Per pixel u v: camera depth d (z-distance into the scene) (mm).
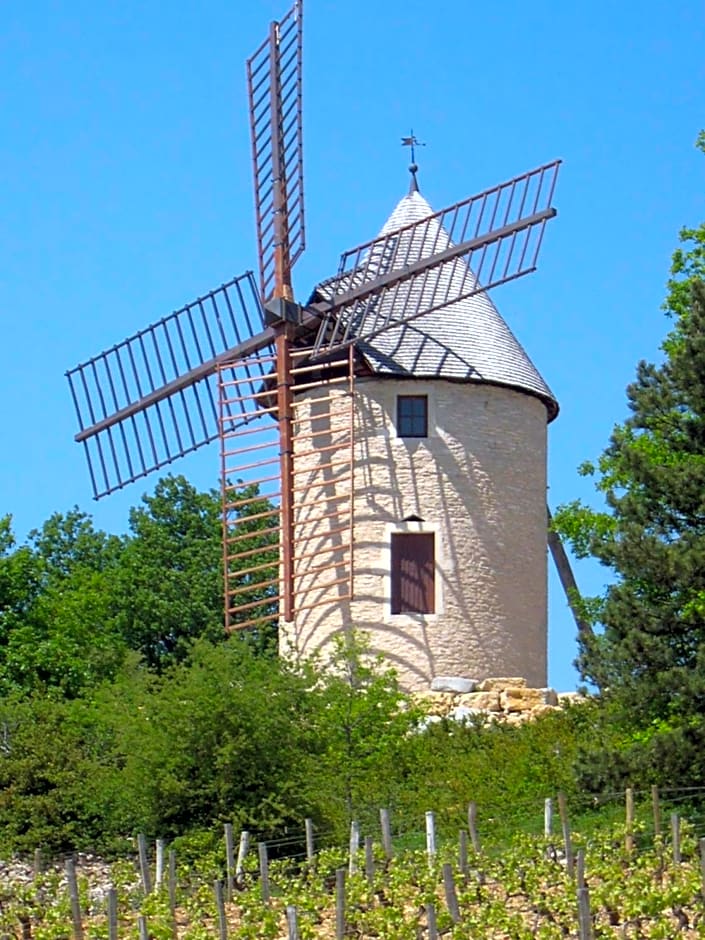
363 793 33156
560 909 24484
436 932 23359
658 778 29266
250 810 31219
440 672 39281
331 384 40688
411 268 39250
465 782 33312
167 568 56906
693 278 34344
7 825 33469
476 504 40281
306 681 33469
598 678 29641
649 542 29531
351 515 39031
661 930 22859
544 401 42469
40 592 54031
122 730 32938
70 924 27062
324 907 26828
